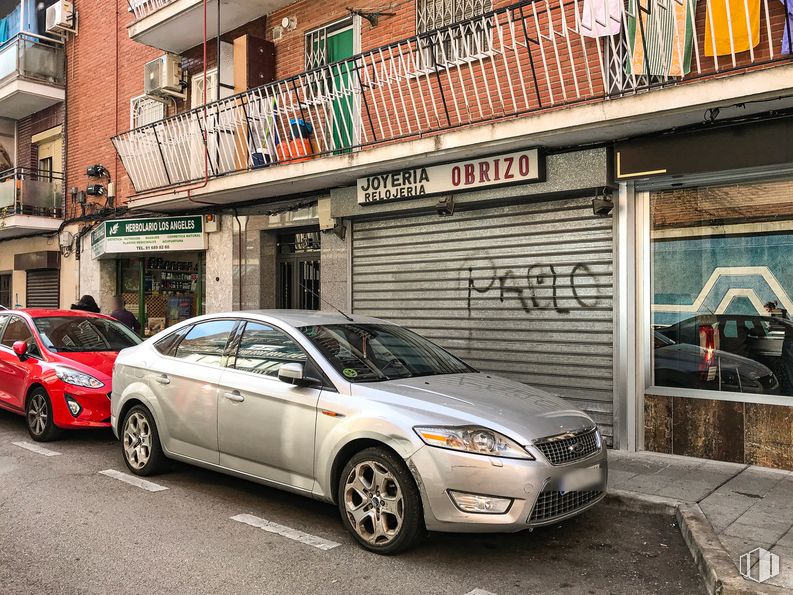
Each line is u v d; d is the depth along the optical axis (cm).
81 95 1538
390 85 843
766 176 650
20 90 1510
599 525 508
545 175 752
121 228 1305
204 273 1320
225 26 1193
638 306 718
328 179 936
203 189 1067
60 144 1611
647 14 679
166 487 589
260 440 509
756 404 649
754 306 664
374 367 511
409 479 424
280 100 1093
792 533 461
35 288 1659
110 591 379
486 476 406
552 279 779
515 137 716
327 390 479
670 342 709
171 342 620
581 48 753
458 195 829
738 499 539
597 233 745
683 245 703
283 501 555
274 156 1047
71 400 743
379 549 437
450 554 444
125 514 516
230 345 566
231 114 1095
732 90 578
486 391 486
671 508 526
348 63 884
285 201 1077
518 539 475
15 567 412
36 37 1537
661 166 670
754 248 665
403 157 815
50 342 817
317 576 405
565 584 401
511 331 816
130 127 1407
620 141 703
